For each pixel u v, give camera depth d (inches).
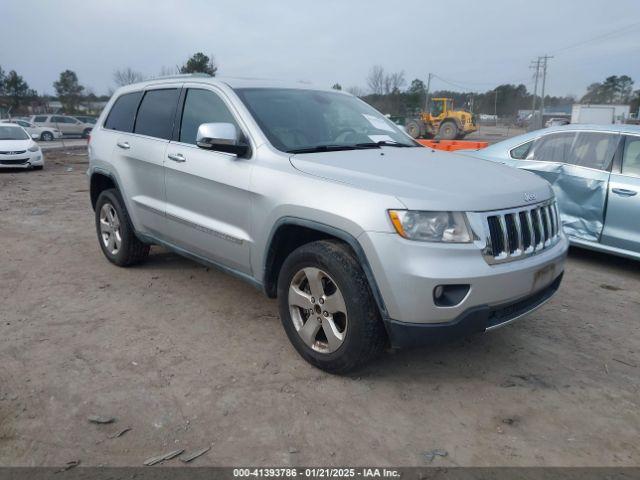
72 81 2856.8
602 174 222.8
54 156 829.2
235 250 151.3
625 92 3368.6
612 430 114.8
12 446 104.7
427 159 149.2
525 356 147.3
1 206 358.0
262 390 126.1
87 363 137.0
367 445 107.8
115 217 209.5
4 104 2780.5
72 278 201.8
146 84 199.8
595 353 150.3
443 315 114.1
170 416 115.3
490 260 117.0
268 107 158.6
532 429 114.5
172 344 148.6
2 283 196.2
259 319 166.2
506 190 126.3
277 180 136.0
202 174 156.9
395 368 138.1
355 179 125.3
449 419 117.3
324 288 129.1
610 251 221.1
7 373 131.3
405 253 112.5
